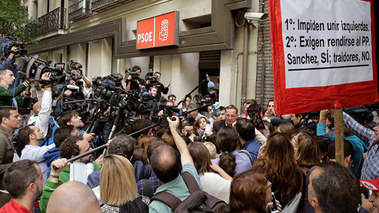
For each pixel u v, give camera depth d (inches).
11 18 562.9
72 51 744.3
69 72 281.9
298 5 113.3
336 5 121.3
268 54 318.3
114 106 196.7
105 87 207.9
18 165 94.0
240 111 344.8
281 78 110.7
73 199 69.2
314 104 116.0
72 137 130.3
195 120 237.3
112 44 606.9
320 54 117.4
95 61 633.0
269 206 88.0
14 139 167.5
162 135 148.8
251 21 324.8
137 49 466.3
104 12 582.9
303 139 117.6
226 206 82.7
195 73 429.7
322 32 118.0
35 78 180.9
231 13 334.3
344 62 123.0
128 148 119.2
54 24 754.2
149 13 469.4
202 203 81.4
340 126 119.6
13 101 204.5
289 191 102.8
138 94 217.3
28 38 646.5
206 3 373.7
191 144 117.3
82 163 126.4
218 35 341.4
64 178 118.6
